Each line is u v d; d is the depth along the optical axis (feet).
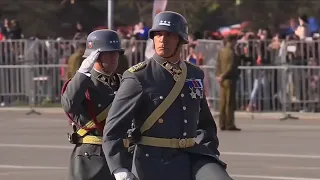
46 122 126.21
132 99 38.93
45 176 79.87
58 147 99.25
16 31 158.40
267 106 133.18
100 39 49.01
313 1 244.63
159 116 39.29
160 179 39.32
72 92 48.26
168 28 39.11
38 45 148.15
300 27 146.51
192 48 137.08
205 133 41.70
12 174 81.15
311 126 121.08
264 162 87.86
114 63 49.34
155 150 39.50
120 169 38.37
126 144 39.29
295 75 131.64
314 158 90.53
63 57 147.54
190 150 39.88
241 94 134.21
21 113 139.44
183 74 39.93
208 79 134.82
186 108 39.75
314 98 131.75
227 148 98.12
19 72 146.92
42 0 230.07
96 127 49.06
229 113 115.34
